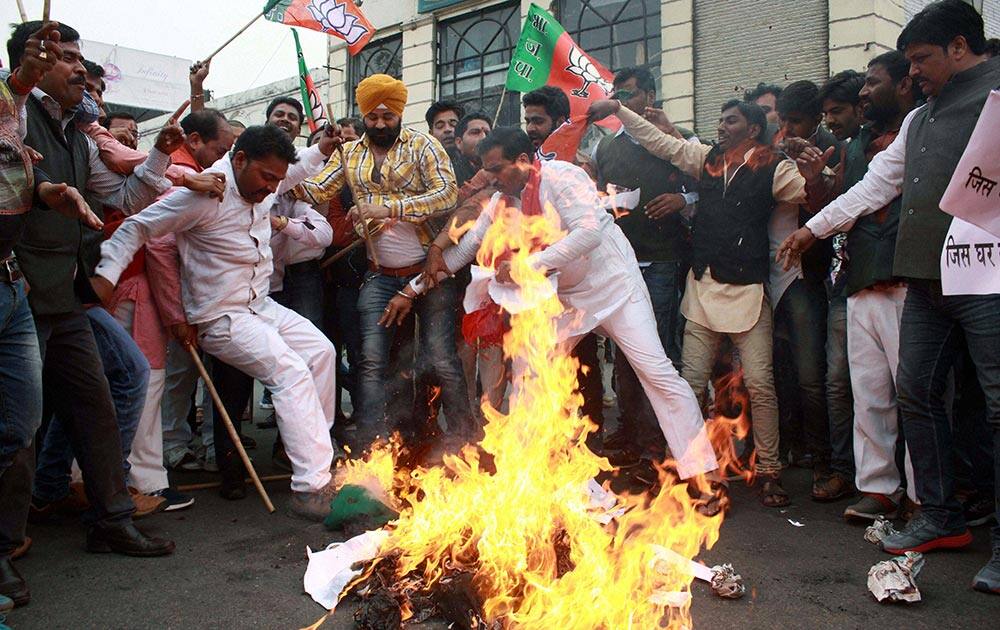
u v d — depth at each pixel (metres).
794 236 3.75
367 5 13.67
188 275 3.83
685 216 4.87
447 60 12.82
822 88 4.28
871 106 3.76
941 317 3.21
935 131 3.18
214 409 4.12
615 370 4.71
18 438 2.76
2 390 2.74
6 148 2.64
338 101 14.19
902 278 3.29
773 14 9.27
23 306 2.79
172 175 3.88
